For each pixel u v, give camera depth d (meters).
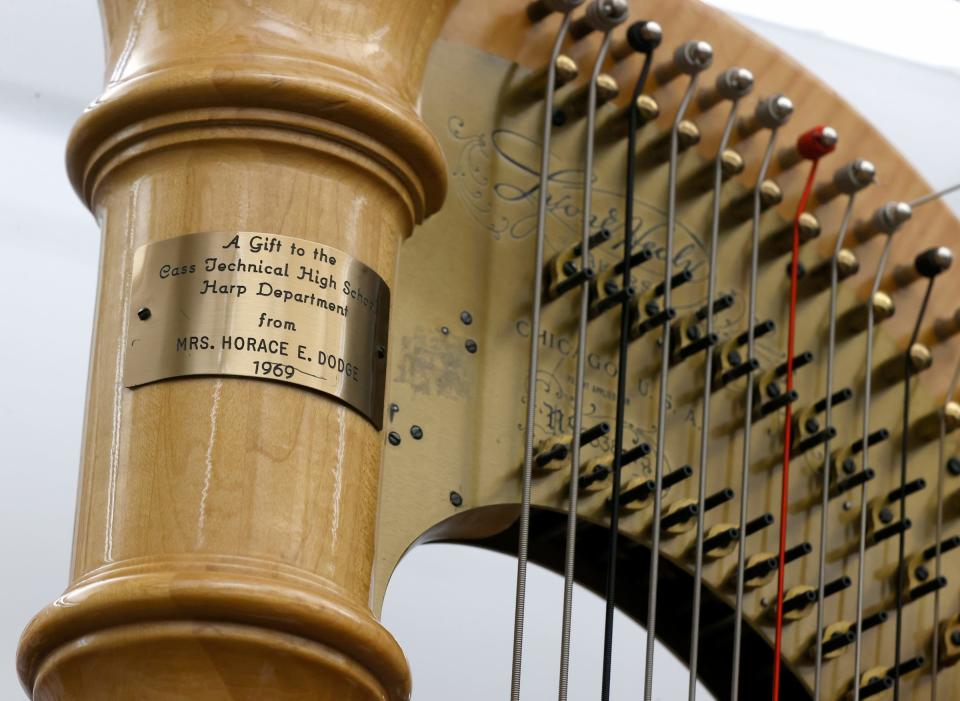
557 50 2.80
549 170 2.79
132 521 2.09
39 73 4.30
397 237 2.34
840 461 3.00
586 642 4.53
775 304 3.01
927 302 3.17
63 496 4.03
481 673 4.36
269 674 2.04
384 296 2.27
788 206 3.06
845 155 3.15
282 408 2.13
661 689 4.61
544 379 2.66
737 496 2.85
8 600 3.88
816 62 5.00
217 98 2.20
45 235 4.22
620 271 2.75
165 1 2.31
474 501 2.55
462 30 2.79
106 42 2.41
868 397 2.97
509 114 2.79
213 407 2.11
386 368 2.27
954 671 3.05
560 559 2.87
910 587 3.03
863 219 3.14
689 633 2.92
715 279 2.88
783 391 2.94
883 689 2.90
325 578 2.10
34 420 4.05
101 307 2.25
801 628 2.89
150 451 2.11
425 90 2.73
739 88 2.94
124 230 2.25
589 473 2.63
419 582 4.38
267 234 2.19
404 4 2.38
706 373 2.76
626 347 2.68
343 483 2.15
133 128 2.25
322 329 2.17
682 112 2.90
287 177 2.22
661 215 2.90
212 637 2.02
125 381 2.16
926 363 3.12
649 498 2.71
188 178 2.22
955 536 3.09
